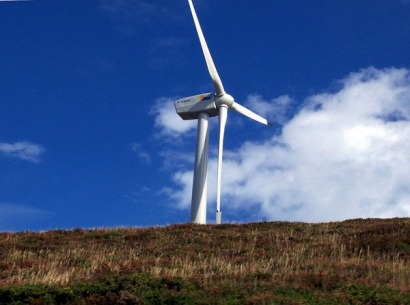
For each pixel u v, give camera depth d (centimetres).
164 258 2706
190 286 1859
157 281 1869
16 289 1742
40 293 1738
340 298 1758
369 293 1794
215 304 1697
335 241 3117
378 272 2212
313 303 1717
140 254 2906
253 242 3189
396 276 2119
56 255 2814
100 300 1716
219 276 2144
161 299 1712
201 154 4253
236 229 3603
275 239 3259
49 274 2188
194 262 2577
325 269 2267
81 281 1931
